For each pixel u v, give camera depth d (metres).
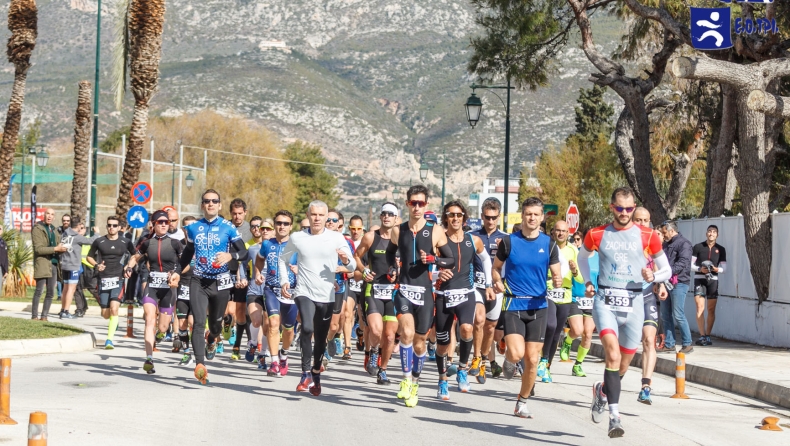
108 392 19.70
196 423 16.22
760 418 18.45
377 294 21.06
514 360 16.98
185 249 20.84
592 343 31.73
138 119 54.41
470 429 16.33
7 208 63.97
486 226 22.70
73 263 38.84
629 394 21.53
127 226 41.56
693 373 24.64
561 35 45.75
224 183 152.50
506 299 17.16
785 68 30.52
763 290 31.81
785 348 30.14
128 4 55.59
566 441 15.46
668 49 41.22
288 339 23.06
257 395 19.86
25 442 13.80
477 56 46.38
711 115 47.53
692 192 84.69
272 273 23.00
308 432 15.70
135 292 34.00
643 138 41.75
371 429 16.11
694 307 37.94
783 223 30.69
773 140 38.12
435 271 18.70
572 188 100.06
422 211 18.52
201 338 20.55
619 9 44.88
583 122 134.00
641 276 16.11
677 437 16.05
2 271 31.67
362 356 29.50
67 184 127.38
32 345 26.78
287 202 157.75
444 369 19.75
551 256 16.98
